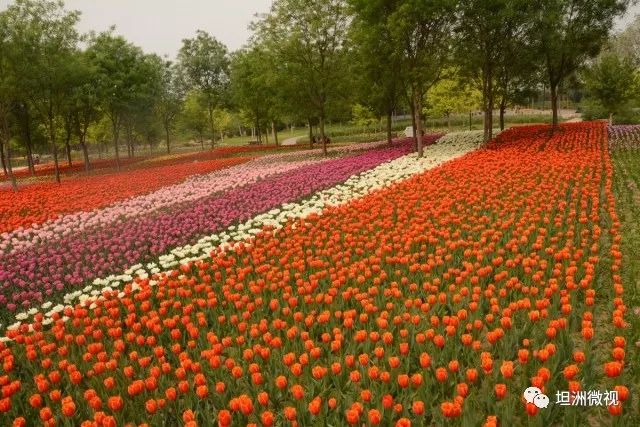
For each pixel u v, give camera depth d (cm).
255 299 802
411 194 1525
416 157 2664
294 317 721
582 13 2978
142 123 5775
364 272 898
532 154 2236
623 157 2188
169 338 760
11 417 586
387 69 3006
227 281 884
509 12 2622
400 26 2530
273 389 586
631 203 1384
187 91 6112
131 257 1224
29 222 1781
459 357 620
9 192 2800
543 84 3691
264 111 5316
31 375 707
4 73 2850
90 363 693
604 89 4234
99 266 1191
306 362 580
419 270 884
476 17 2758
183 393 587
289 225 1346
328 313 697
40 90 3130
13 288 1091
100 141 7275
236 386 594
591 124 3884
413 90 2772
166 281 944
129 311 834
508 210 1272
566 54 3070
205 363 648
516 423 511
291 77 3388
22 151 7294
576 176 1638
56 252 1356
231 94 5831
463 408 495
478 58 2986
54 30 2956
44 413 509
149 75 4559
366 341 648
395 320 661
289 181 2109
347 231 1209
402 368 596
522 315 695
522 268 881
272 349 675
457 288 821
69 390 616
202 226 1411
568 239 1015
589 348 579
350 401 535
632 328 673
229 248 1160
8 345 806
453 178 1758
